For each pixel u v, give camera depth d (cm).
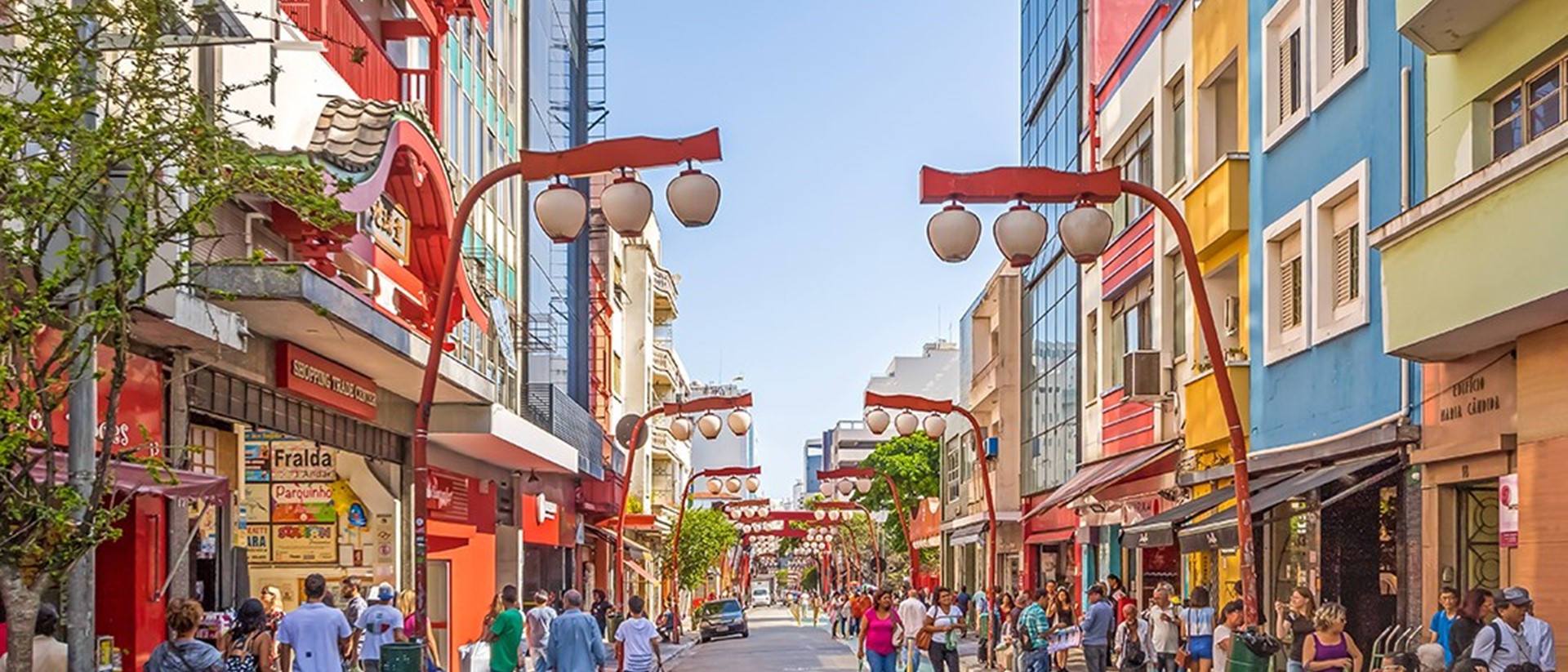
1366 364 1850
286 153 1566
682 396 8888
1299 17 2095
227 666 1379
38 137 905
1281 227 2148
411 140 1953
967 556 5759
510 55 3575
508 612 1912
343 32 2036
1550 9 1398
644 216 1386
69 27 930
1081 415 3562
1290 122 2106
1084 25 3566
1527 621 1259
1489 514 1652
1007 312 4681
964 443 5634
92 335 897
